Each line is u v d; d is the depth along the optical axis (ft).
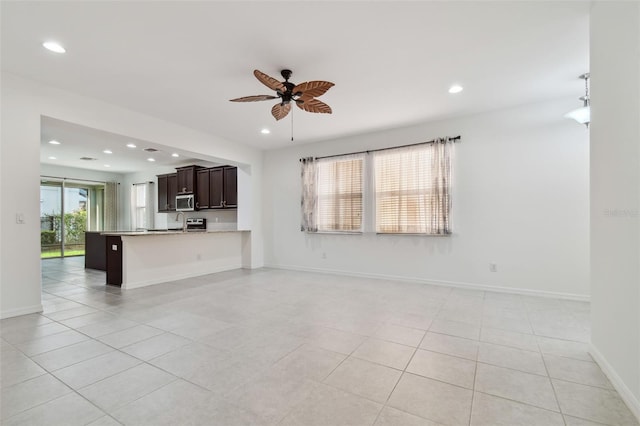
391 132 16.61
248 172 20.92
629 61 5.45
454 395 5.94
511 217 13.62
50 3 6.86
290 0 6.86
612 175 6.17
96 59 9.36
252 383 6.37
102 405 5.60
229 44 8.60
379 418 5.26
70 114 11.58
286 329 9.42
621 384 5.82
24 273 10.62
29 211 10.65
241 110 13.66
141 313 11.01
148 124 14.21
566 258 12.66
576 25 7.80
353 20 7.59
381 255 16.98
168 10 7.17
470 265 14.53
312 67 9.87
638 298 5.23
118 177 30.91
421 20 7.60
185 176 24.79
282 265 20.80
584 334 8.95
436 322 10.03
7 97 10.12
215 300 12.76
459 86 11.34
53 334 8.97
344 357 7.55
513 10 7.23
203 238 18.89
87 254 20.81
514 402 5.70
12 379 6.48
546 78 10.75
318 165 19.08
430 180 15.31
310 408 5.54
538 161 13.10
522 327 9.55
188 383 6.36
